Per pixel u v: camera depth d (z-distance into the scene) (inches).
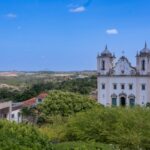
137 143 1230.9
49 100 2741.1
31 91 5497.1
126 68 4522.6
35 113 3058.6
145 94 4473.4
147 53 4471.0
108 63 4594.0
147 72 4461.1
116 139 1250.0
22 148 585.6
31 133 655.1
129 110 1406.3
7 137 601.3
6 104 2997.0
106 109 1412.4
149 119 1310.3
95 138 1288.1
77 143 869.2
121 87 4547.2
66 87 5925.2
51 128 1647.4
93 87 6289.4
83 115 1382.9
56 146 770.8
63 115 2677.2
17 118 3211.1
